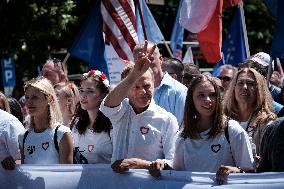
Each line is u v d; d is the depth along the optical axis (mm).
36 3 31344
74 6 33031
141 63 12109
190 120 12203
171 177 12164
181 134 12336
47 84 13922
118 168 12602
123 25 20266
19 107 17828
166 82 15773
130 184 12594
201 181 11844
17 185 13789
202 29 17703
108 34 20328
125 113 13016
